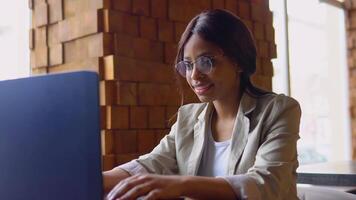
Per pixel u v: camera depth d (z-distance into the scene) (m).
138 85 2.02
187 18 2.26
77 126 0.58
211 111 1.23
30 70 2.16
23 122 0.61
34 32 2.14
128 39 1.99
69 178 0.59
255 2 2.66
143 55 2.05
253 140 1.09
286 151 1.01
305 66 3.77
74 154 0.58
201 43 1.04
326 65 4.18
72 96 0.58
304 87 3.75
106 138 1.88
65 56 2.03
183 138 1.25
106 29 1.91
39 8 2.11
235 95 1.17
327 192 1.37
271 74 2.74
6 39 2.10
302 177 1.85
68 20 2.01
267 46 2.72
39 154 0.60
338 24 4.32
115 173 1.08
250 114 1.13
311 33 3.89
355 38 4.24
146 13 2.07
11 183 0.62
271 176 0.93
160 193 0.75
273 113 1.09
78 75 0.58
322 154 4.04
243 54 1.09
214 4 2.40
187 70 1.08
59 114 0.59
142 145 2.02
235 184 0.86
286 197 0.99
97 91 0.57
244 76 1.16
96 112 0.57
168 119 2.14
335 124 4.35
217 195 0.84
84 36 1.96
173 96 2.17
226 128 1.19
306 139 3.84
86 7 1.95
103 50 1.90
